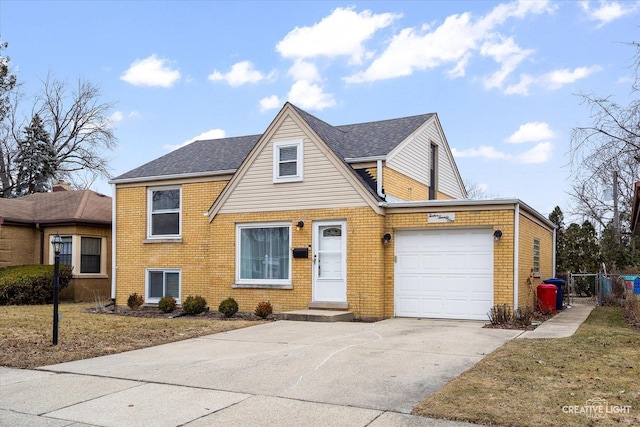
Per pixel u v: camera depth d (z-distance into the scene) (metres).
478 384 6.89
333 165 15.02
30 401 6.89
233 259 16.33
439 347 9.59
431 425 5.56
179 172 18.28
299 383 7.36
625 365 7.85
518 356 8.48
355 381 7.36
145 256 18.70
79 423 6.02
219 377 7.83
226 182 17.59
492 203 13.47
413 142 17.86
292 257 15.45
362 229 14.52
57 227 21.98
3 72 36.06
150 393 7.12
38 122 40.34
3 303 19.34
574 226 29.12
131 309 17.72
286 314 14.19
